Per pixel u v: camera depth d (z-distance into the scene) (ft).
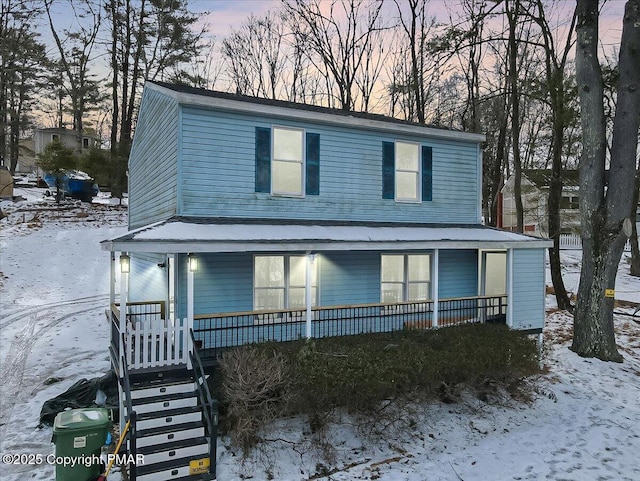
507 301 40.42
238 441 24.56
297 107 41.78
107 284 67.41
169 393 25.52
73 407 28.84
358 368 26.68
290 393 25.34
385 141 41.19
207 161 33.63
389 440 27.09
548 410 31.99
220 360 26.89
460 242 37.01
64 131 158.40
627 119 40.55
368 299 38.91
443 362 28.84
